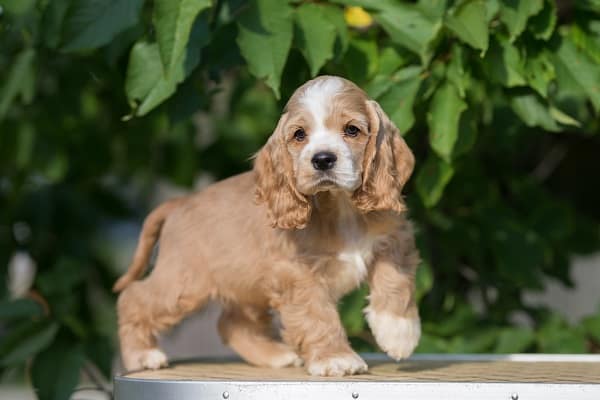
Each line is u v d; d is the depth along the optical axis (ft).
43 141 26.50
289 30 16.71
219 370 16.72
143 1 17.17
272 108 26.23
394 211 15.88
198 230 16.92
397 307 15.75
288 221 15.47
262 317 18.52
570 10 20.52
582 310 35.96
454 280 24.39
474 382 12.91
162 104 21.16
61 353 22.16
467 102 18.48
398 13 17.84
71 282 23.13
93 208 28.71
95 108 27.32
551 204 24.66
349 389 12.98
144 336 17.46
